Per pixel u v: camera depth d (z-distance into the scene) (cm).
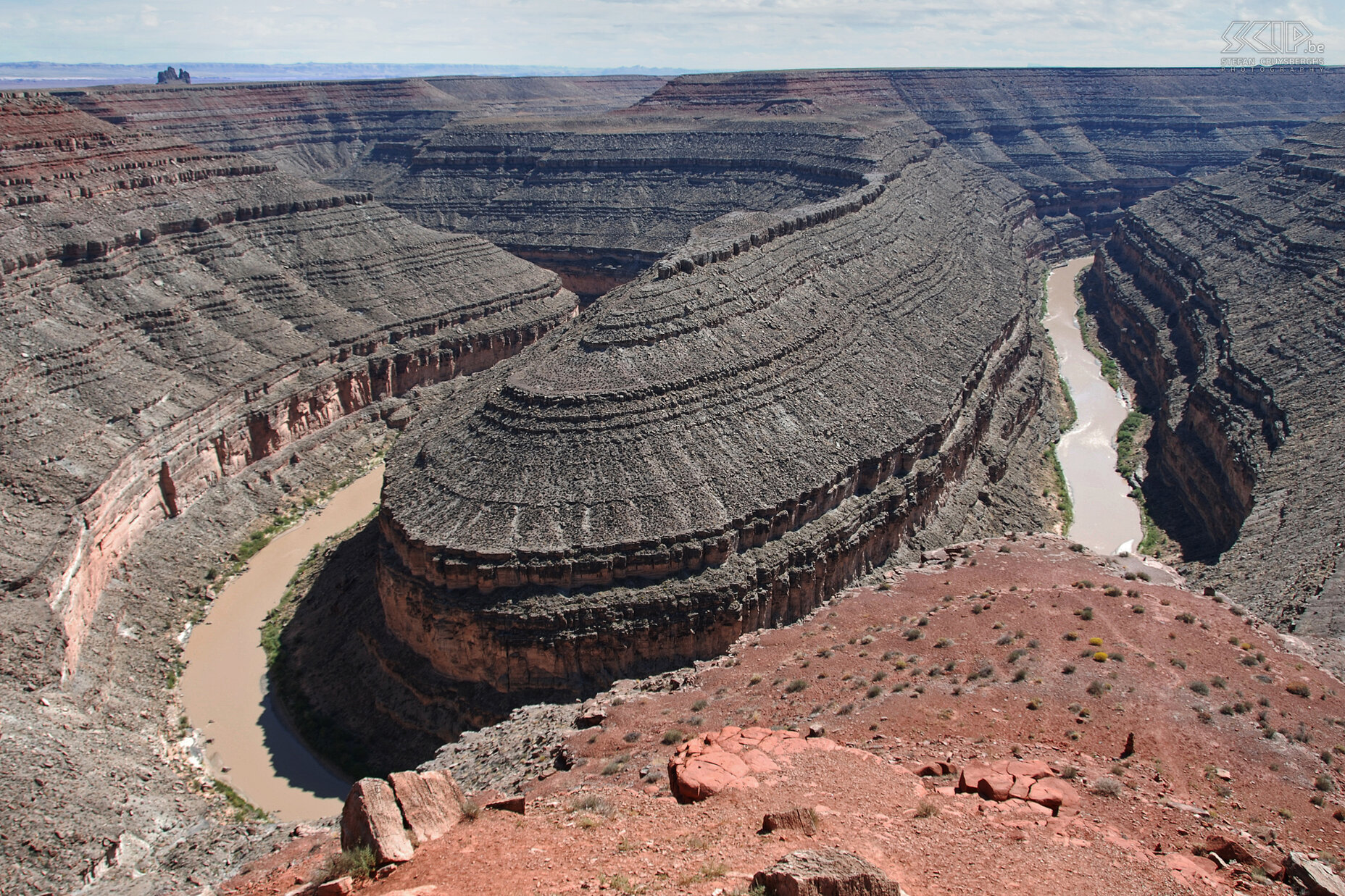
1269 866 2827
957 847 2752
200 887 3762
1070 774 3503
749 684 4838
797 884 2245
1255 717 4106
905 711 4244
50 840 4100
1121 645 4869
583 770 4041
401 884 2642
